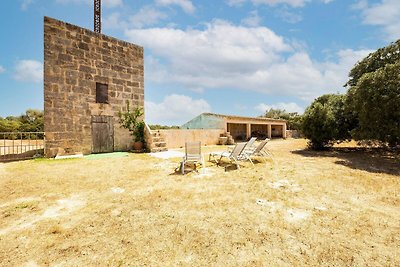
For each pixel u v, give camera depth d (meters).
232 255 2.64
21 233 3.23
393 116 7.98
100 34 12.26
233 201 4.39
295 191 4.95
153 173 6.97
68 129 10.87
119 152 12.38
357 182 5.64
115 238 3.06
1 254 2.73
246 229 3.25
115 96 12.90
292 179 5.96
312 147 13.09
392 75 7.74
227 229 3.26
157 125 24.05
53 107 10.41
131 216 3.76
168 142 14.94
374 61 11.76
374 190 4.99
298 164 8.15
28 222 3.60
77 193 5.07
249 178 6.15
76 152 11.12
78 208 4.18
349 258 2.55
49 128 10.29
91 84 11.80
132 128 13.62
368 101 8.29
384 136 8.51
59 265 2.51
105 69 12.45
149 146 12.83
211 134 18.22
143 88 14.41
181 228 3.30
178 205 4.22
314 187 5.23
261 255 2.63
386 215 3.68
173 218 3.65
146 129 13.38
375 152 11.45
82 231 3.27
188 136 16.39
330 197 4.56
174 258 2.59
